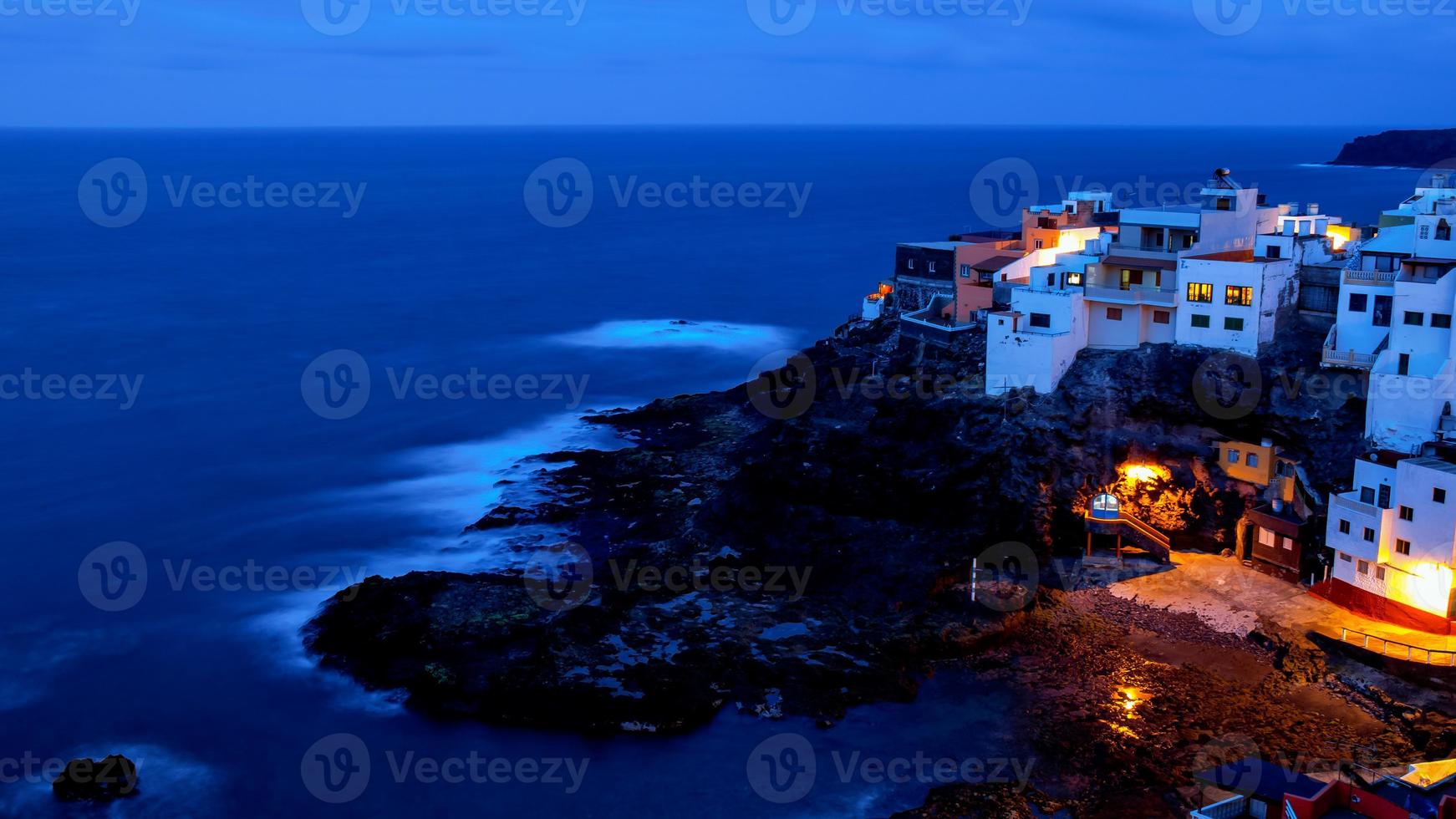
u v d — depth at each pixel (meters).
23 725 52.31
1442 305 58.56
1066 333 69.75
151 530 74.69
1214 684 51.62
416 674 54.47
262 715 52.66
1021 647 55.94
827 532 66.38
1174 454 65.50
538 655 54.69
